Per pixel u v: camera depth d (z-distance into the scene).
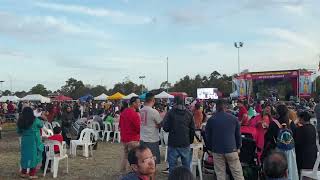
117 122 19.70
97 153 15.71
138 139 9.98
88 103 39.69
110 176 11.16
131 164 3.80
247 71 41.09
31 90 118.75
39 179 10.73
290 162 8.23
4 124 34.38
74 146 14.78
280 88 38.44
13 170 12.05
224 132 8.37
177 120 9.12
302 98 36.78
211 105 27.92
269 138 8.55
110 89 108.44
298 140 8.61
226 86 82.06
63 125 17.67
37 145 10.82
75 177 11.00
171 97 42.78
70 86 119.56
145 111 9.75
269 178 3.88
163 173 11.24
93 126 20.38
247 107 20.05
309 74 37.12
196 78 93.56
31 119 10.70
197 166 10.37
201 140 10.35
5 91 110.06
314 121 15.45
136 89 96.94
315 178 8.38
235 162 8.45
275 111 9.33
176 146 9.14
